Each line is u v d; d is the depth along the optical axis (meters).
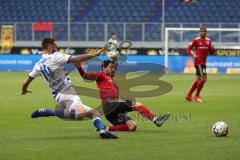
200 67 63.94
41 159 29.17
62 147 32.78
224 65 123.31
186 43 126.44
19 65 129.50
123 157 29.73
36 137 36.88
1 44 130.00
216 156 30.06
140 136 37.22
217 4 143.50
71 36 136.12
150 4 145.62
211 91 78.25
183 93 74.88
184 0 141.38
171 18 141.62
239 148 32.47
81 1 147.50
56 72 35.84
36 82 95.94
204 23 129.25
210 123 44.44
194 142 34.69
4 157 29.70
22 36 133.00
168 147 32.84
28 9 147.25
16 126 42.56
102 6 146.50
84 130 40.25
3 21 145.75
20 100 64.75
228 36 126.62
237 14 141.62
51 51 36.38
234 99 66.50
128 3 146.62
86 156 29.98
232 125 43.22
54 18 144.88
